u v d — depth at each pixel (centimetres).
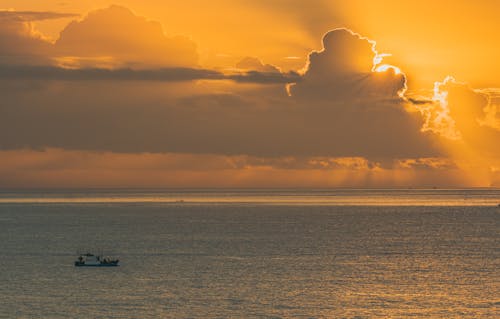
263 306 13638
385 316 12938
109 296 14450
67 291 14950
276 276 16788
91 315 12938
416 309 13438
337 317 12862
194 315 12950
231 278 16475
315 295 14612
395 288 15375
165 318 12756
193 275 16875
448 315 13000
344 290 15125
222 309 13400
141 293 14750
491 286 15638
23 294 14650
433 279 16475
